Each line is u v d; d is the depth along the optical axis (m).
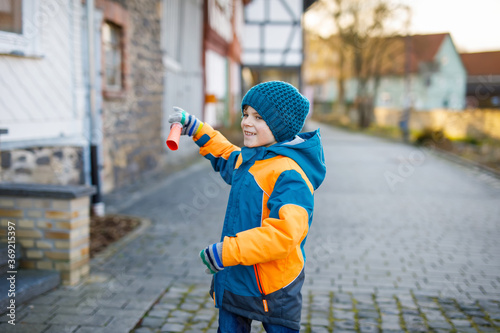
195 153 13.02
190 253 4.28
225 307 1.76
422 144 16.94
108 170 7.08
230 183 2.00
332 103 52.28
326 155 13.93
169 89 10.17
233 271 1.74
